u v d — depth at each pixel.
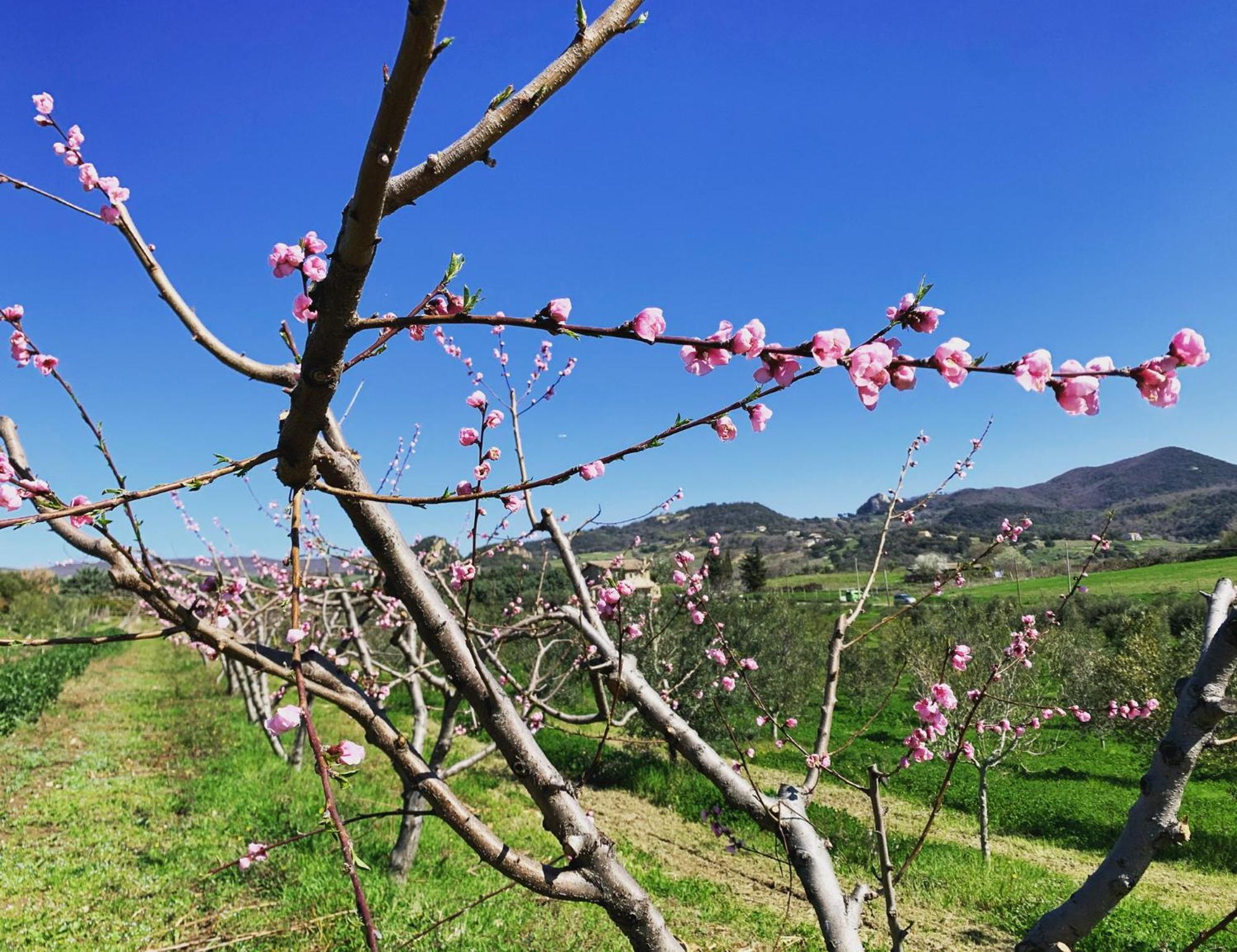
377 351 1.66
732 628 15.37
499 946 6.20
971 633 14.05
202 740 13.66
